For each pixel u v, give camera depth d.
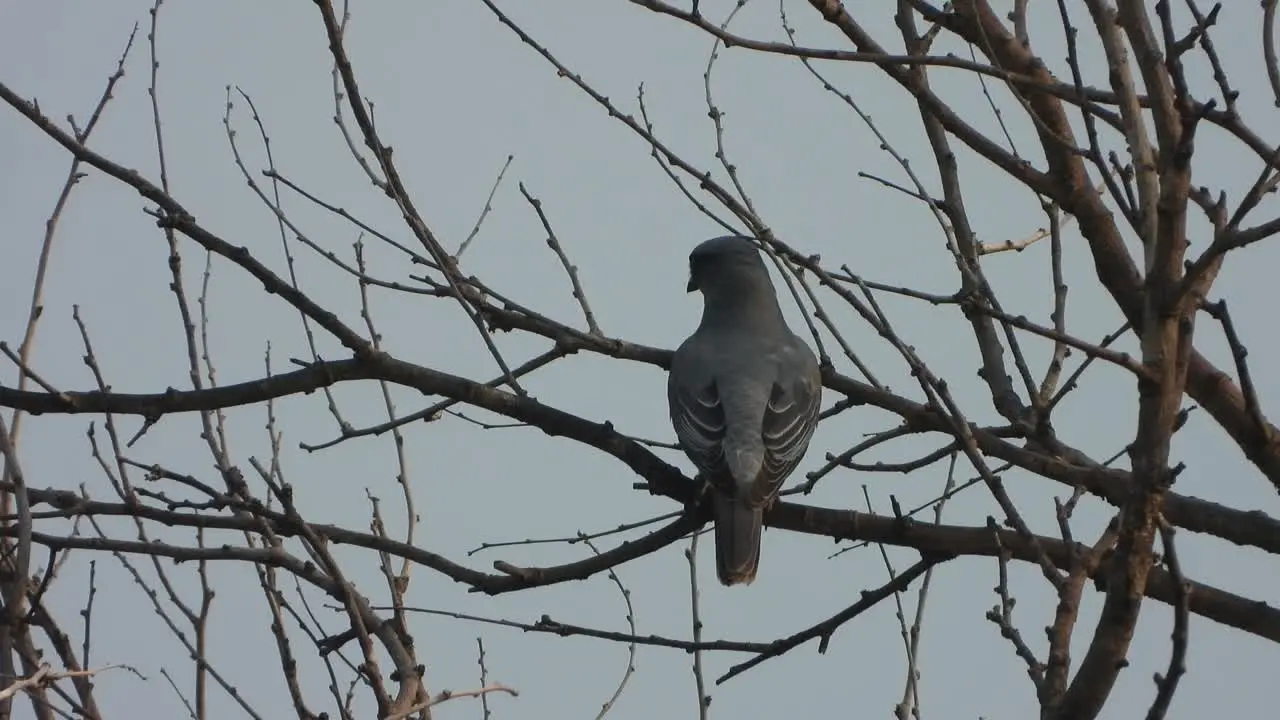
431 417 11.87
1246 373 8.84
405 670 10.96
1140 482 7.64
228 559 11.14
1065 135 10.78
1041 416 10.99
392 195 11.20
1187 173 7.78
